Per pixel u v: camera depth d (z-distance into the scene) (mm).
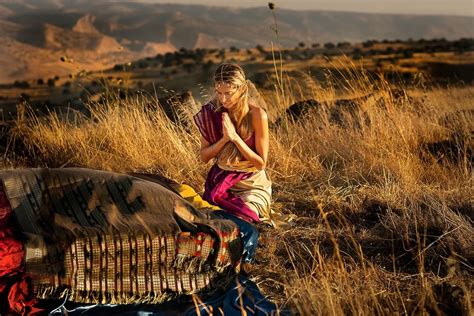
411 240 4520
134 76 93312
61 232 3729
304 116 7730
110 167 6430
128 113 7555
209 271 3979
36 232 3729
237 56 109312
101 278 3754
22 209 3844
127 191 4074
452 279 3893
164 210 4043
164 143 6758
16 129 7629
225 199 4684
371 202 5316
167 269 3885
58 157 6859
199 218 4137
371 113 7590
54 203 3934
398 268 4238
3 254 3555
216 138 4715
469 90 12711
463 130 7336
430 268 4188
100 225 3826
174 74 92062
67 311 3625
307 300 3576
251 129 4613
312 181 6055
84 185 4055
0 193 3957
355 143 6816
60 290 3676
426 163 6367
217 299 3893
